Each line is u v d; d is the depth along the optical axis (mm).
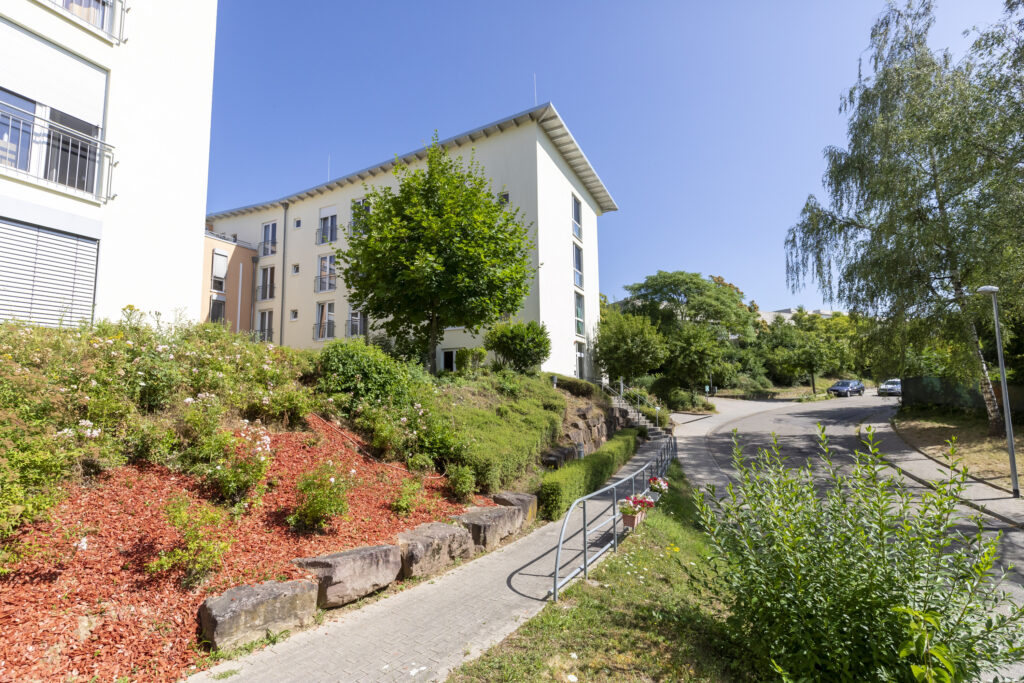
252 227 29000
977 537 3193
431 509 6129
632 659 3619
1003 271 14266
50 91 8070
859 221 18312
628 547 6465
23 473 3924
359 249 12812
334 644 3668
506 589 4848
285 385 7273
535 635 3893
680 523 8438
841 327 54000
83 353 5801
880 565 3262
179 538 4090
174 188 9727
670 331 39406
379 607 4355
